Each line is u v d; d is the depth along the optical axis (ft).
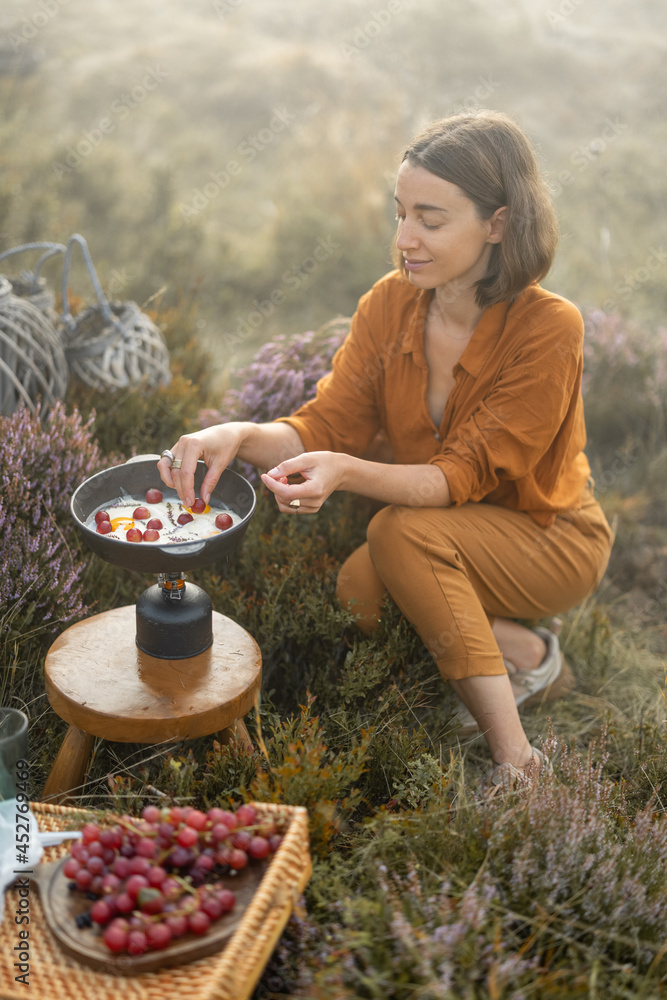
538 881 5.36
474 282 7.22
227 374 14.02
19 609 7.32
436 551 6.94
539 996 4.72
